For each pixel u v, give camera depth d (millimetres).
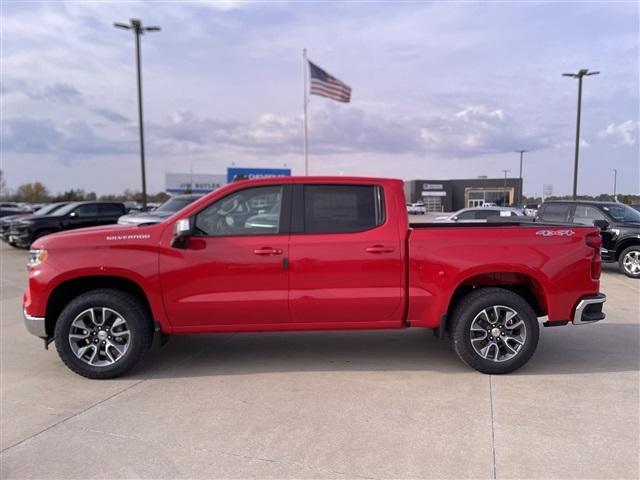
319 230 4738
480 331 4773
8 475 3061
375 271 4699
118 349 4688
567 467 3111
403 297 4727
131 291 4902
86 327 4672
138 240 4625
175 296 4641
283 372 4891
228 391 4395
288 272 4660
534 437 3500
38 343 5996
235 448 3373
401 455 3268
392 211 4797
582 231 4820
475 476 3020
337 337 6160
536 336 4727
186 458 3252
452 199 72438
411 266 4715
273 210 4781
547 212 12703
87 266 4559
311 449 3354
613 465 3131
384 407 4023
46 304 4637
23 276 11438
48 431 3645
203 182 53031
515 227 4848
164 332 4734
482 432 3578
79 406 4090
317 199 4797
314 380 4660
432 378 4695
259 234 4719
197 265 4621
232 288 4656
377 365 5090
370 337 6160
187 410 3990
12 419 3854
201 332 4766
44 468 3143
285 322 4773
